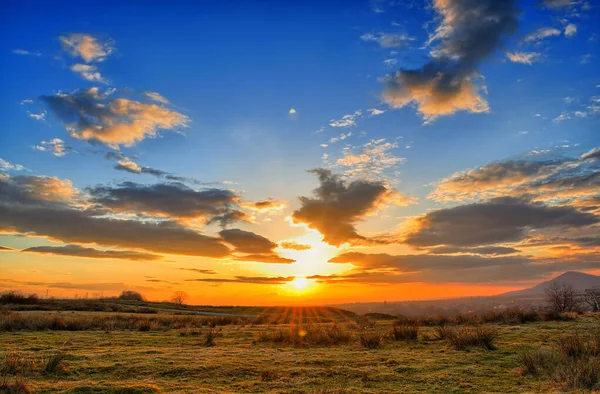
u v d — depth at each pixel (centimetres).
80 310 7200
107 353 1900
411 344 2278
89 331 3056
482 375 1448
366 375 1468
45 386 1270
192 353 1955
